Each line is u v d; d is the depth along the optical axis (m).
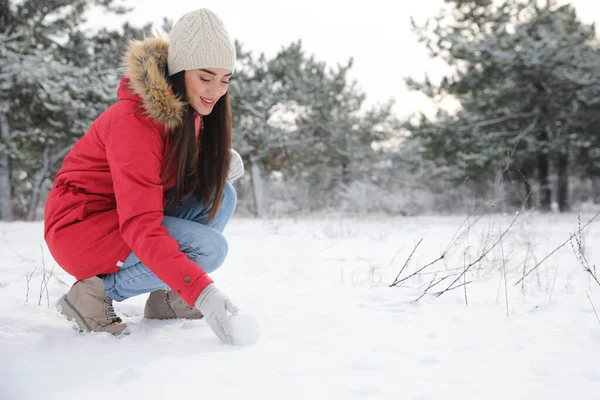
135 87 2.07
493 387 1.63
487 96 19.78
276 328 2.32
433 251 5.56
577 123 19.19
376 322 2.44
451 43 18.55
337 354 1.95
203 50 2.09
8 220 16.11
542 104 19.02
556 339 2.17
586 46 19.36
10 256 4.60
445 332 2.28
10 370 1.74
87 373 1.73
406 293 3.16
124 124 2.08
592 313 2.65
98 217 2.21
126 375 1.67
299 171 21.42
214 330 2.05
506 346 2.07
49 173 17.28
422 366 1.82
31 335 2.16
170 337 2.18
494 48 18.12
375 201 19.72
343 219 13.28
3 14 15.91
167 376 1.69
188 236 2.26
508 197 18.95
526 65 17.45
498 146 18.78
